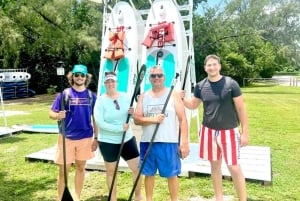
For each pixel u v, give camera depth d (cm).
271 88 2669
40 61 2433
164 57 562
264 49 3378
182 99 366
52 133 852
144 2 2239
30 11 1936
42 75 2456
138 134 523
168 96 335
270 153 600
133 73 563
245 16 2995
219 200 376
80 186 390
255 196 413
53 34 2019
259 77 3659
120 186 459
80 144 376
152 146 336
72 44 2048
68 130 371
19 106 1577
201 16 2838
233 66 3095
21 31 1980
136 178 347
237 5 2906
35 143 729
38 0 1939
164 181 475
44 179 493
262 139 736
